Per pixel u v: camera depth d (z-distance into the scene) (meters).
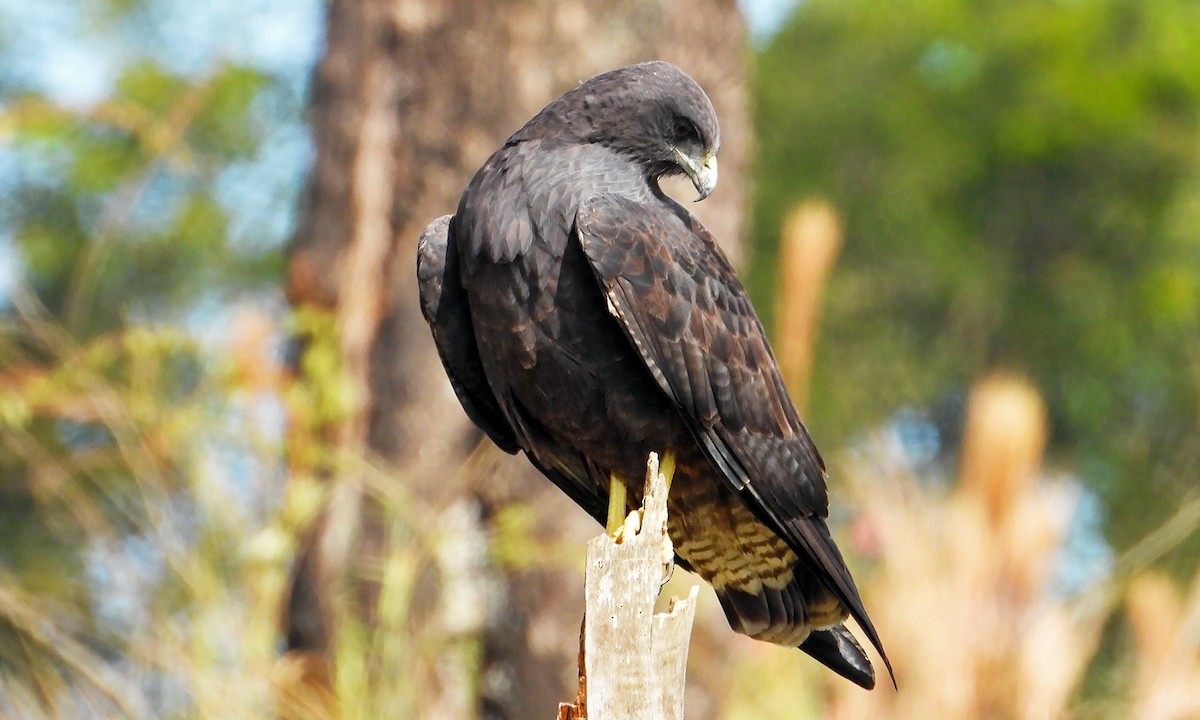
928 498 8.64
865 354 27.62
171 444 10.06
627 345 7.55
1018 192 29.48
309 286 12.01
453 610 11.02
